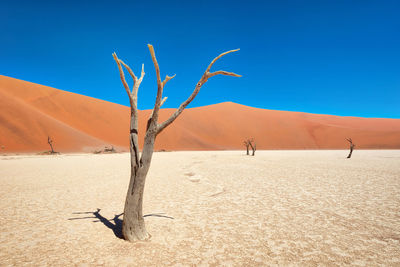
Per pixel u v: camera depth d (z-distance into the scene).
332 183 11.11
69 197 8.60
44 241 4.66
